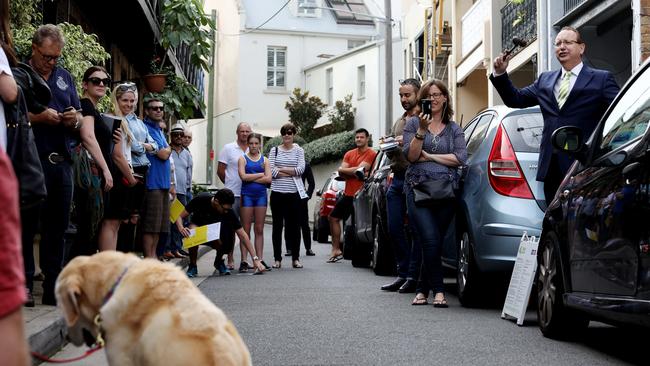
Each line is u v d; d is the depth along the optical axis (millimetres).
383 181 11773
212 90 38688
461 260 8680
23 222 6730
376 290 10156
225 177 13422
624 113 6020
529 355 6000
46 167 6867
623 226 5387
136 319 2908
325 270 13148
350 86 45531
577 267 6145
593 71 7730
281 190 13422
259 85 49031
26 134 5191
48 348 5781
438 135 8539
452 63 27875
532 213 7941
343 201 14773
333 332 7020
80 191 7680
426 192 8352
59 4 13031
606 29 16391
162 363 2811
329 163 40438
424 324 7422
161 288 2930
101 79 7848
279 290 10172
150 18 15961
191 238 11766
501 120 8484
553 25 17688
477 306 8602
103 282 3016
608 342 6527
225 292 9961
